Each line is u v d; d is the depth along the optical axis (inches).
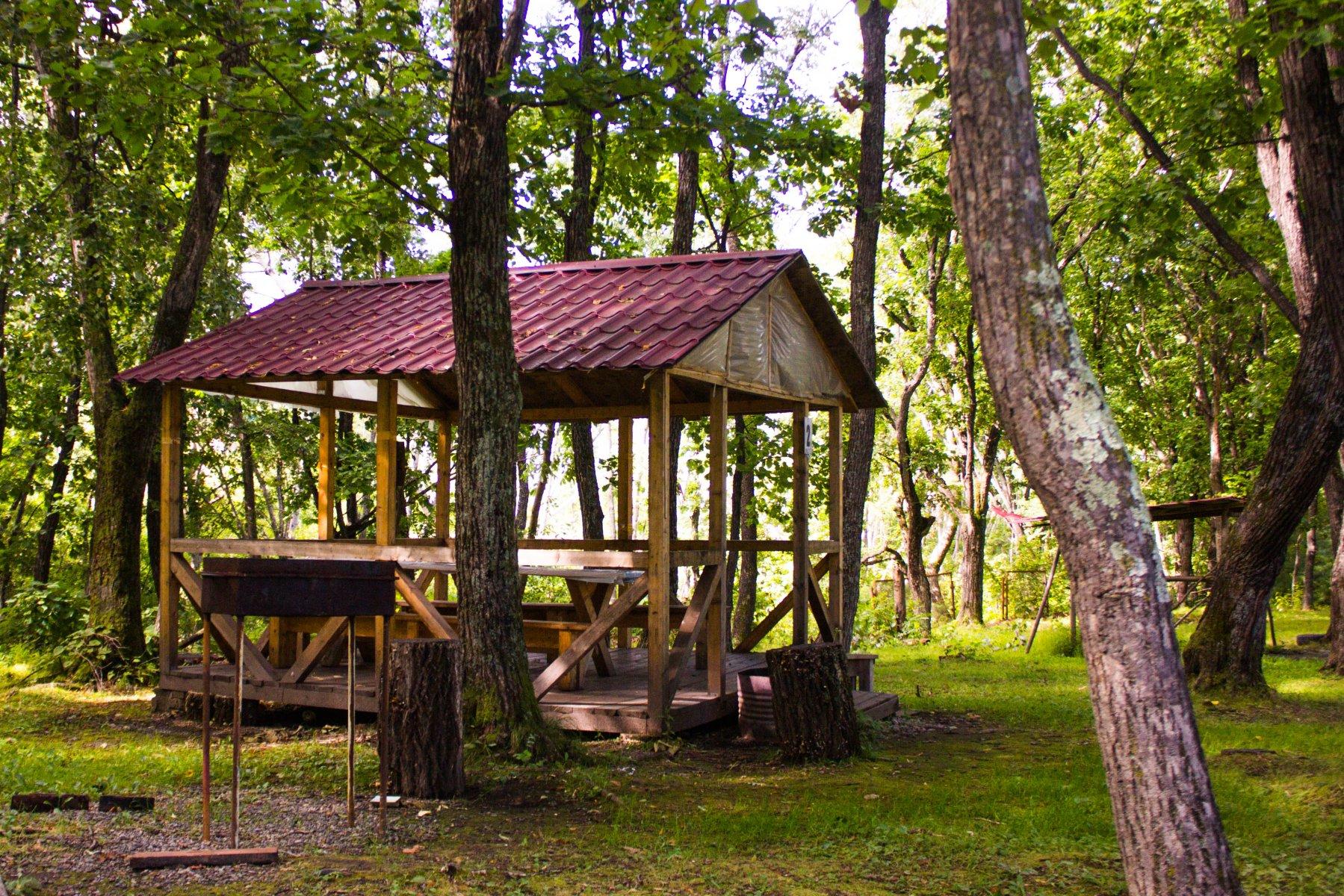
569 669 388.5
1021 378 162.9
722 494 389.1
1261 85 520.4
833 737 343.0
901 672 664.4
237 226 688.4
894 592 1139.9
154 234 580.4
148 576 850.1
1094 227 852.6
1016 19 167.2
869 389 490.3
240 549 419.2
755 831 247.8
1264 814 271.0
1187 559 1084.5
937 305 1013.2
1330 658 596.1
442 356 387.9
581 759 317.1
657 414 350.0
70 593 571.8
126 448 533.0
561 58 309.9
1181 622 936.9
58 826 221.6
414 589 381.7
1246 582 490.9
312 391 480.4
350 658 240.8
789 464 805.2
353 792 241.4
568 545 497.7
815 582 453.4
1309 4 298.2
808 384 454.0
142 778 293.3
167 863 199.8
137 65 324.2
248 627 763.4
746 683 374.9
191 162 595.2
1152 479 1195.9
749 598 780.0
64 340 657.6
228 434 805.2
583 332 378.0
